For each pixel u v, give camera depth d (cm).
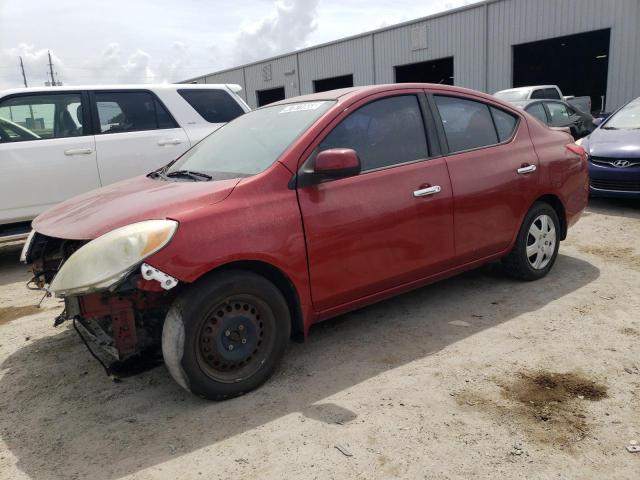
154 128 681
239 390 312
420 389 313
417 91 403
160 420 297
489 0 2158
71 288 272
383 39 2639
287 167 328
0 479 255
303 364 352
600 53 2981
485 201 418
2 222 600
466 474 241
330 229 334
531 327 389
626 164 731
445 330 393
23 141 611
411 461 252
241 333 307
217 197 306
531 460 249
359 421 285
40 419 306
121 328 295
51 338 418
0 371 367
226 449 268
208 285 292
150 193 332
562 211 492
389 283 373
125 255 272
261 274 326
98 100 654
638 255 548
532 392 305
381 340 382
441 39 2378
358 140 362
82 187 635
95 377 351
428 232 384
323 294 338
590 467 243
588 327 384
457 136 416
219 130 441
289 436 275
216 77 3925
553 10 1966
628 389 303
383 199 359
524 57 2531
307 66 3122
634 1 1750
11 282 584
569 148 498
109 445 277
